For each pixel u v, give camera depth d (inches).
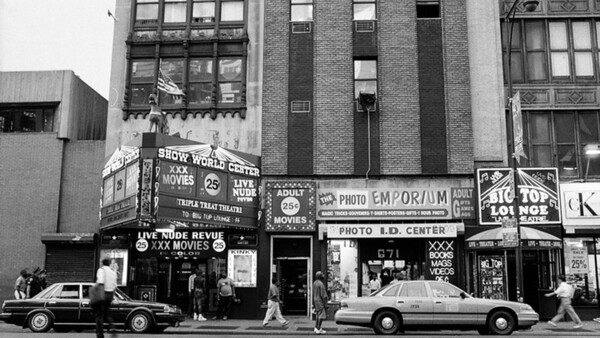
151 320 667.4
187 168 821.9
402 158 933.2
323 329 745.0
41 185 965.2
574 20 986.1
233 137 946.7
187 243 919.0
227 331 697.0
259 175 927.7
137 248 922.1
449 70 956.0
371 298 669.3
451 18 971.3
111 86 970.7
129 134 954.1
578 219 884.6
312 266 905.5
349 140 941.2
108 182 888.9
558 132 955.3
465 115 942.4
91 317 665.6
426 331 730.8
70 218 956.6
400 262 919.7
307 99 957.2
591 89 957.2
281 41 972.6
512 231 750.5
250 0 987.9
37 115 1004.6
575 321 743.1
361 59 975.0
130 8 991.6
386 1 981.8
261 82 962.1
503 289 879.7
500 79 958.4
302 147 941.2
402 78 957.8
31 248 943.7
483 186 904.9
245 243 911.7
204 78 967.0
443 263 894.4
